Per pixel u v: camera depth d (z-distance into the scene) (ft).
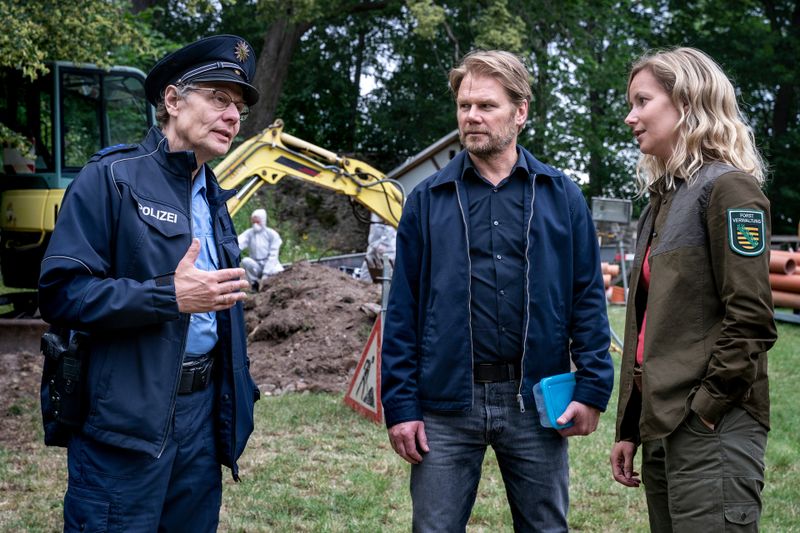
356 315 27.84
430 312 8.80
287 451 18.10
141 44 33.22
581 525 14.32
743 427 7.55
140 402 7.58
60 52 30.14
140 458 7.66
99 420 7.59
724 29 95.04
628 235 58.29
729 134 7.97
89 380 7.70
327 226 68.03
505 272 8.67
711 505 7.49
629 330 8.68
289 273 31.65
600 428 20.58
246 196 30.81
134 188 7.79
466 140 8.81
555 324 8.77
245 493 15.31
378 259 41.39
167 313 7.41
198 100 8.16
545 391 8.55
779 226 93.35
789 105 95.40
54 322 7.56
